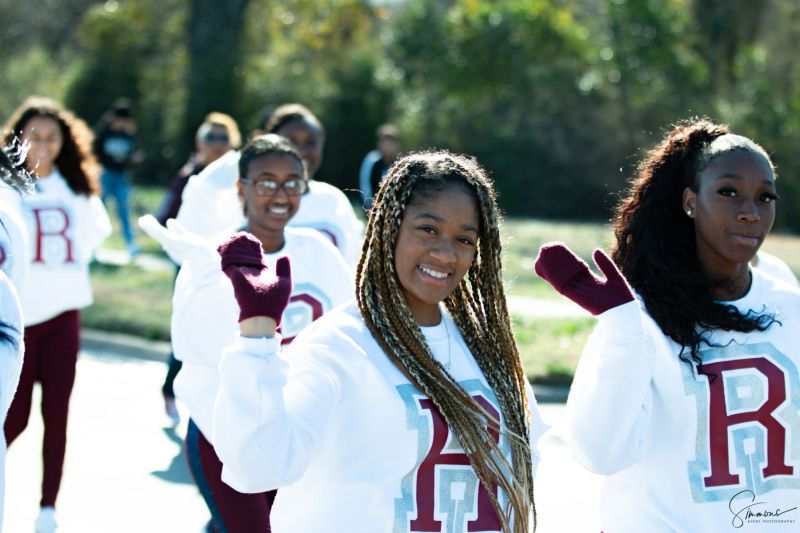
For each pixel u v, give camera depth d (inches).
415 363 215.0
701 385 247.0
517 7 1908.2
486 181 225.3
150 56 2198.6
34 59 2252.7
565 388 674.2
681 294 252.2
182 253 318.7
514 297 959.6
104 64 2139.5
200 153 660.7
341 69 2053.4
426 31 1958.7
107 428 578.9
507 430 223.5
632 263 262.7
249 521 323.3
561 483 512.4
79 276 448.5
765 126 1983.3
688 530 245.0
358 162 2028.8
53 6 2679.6
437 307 229.0
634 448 231.1
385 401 211.5
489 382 227.5
